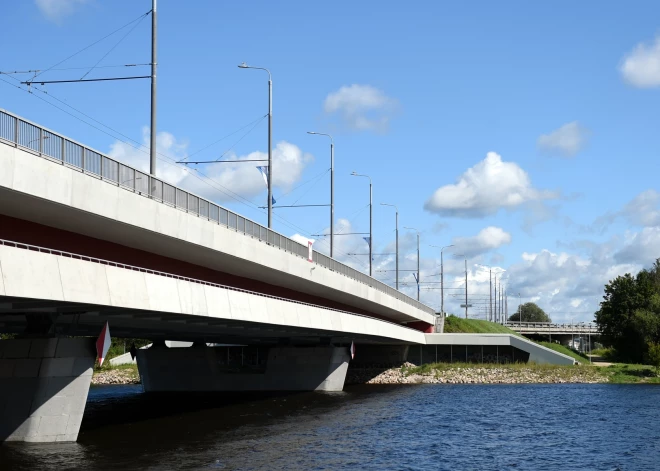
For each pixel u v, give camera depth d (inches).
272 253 2106.3
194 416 2282.2
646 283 5310.0
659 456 1663.4
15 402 1492.4
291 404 2721.5
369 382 4180.6
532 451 1710.1
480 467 1507.1
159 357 3408.0
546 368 4320.9
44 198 1216.2
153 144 1705.2
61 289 1190.3
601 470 1502.2
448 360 4542.3
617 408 2669.8
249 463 1457.9
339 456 1576.0
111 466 1353.3
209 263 1977.1
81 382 1535.4
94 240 1541.6
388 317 4160.9
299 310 2225.6
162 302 1467.8
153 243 1654.8
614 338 5285.4
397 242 4842.5
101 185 1358.3
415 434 1943.9
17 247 1207.6
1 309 1365.7
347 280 2822.3
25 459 1364.4
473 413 2468.0
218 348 3580.2
